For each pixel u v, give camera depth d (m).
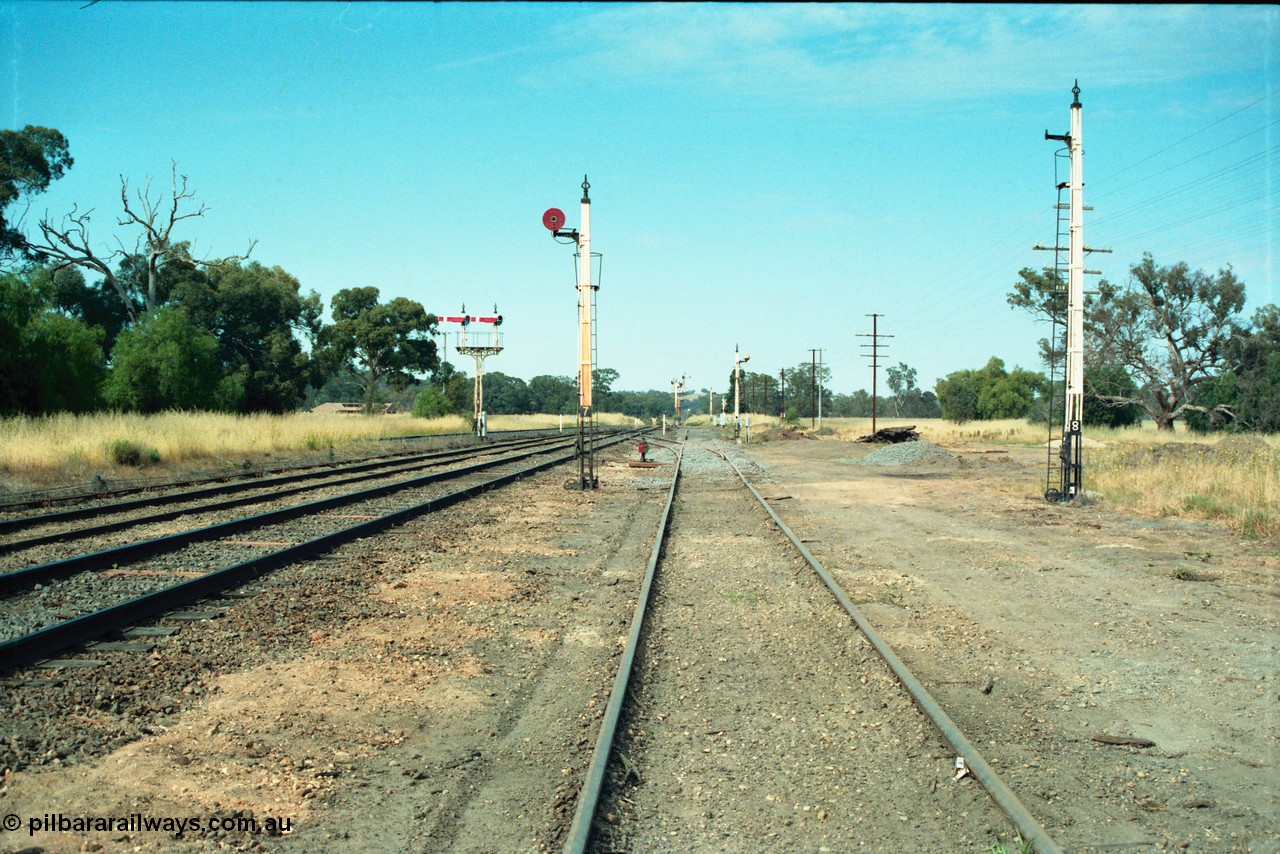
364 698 6.34
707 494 22.83
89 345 36.16
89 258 49.06
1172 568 11.84
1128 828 4.45
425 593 9.93
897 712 6.08
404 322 83.31
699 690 6.63
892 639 8.13
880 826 4.43
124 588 9.65
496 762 5.25
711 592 10.29
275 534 13.68
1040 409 66.25
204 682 6.56
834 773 5.09
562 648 7.86
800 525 16.41
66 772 4.91
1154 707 6.30
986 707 6.27
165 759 5.14
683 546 13.88
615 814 4.50
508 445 47.53
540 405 172.50
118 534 13.71
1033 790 4.88
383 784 4.90
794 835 4.33
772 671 7.12
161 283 57.25
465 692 6.55
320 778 4.95
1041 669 7.21
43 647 7.03
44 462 21.89
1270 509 15.59
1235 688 6.73
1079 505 19.38
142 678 6.54
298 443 34.22
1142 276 53.47
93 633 7.56
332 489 21.47
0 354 31.62
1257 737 5.73
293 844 4.18
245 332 60.41
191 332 43.62
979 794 4.77
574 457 36.25
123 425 27.72
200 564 11.13
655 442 60.81
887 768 5.17
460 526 15.48
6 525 14.04
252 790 4.76
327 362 79.12
